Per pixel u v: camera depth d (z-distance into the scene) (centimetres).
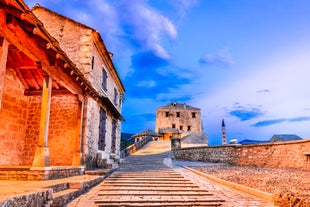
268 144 1433
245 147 1564
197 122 5628
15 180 657
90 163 1115
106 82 1486
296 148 1266
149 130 4919
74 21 1230
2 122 943
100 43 1280
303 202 532
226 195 705
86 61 1165
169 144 3055
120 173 1101
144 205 593
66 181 673
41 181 641
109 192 719
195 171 1198
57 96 1121
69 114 1097
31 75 1014
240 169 1302
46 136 718
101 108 1323
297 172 1101
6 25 513
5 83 962
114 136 1691
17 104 1033
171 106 5762
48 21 1253
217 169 1306
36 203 418
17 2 459
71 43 1198
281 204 569
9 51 736
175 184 866
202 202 625
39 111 1104
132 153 2366
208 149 1867
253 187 768
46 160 700
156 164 1565
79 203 584
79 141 1019
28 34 597
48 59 726
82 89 1048
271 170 1221
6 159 958
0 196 349
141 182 880
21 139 1054
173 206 596
